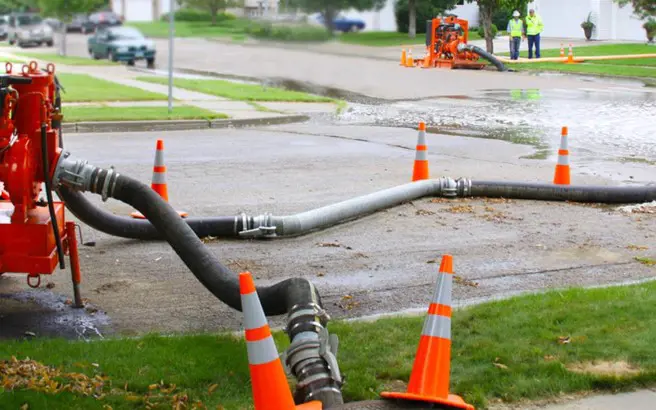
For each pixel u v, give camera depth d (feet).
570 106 80.53
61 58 135.64
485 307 23.39
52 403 16.57
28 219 22.88
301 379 16.39
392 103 83.05
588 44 171.83
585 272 29.09
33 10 170.30
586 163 50.75
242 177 44.32
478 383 18.29
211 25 177.17
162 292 26.45
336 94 90.89
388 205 37.32
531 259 30.60
